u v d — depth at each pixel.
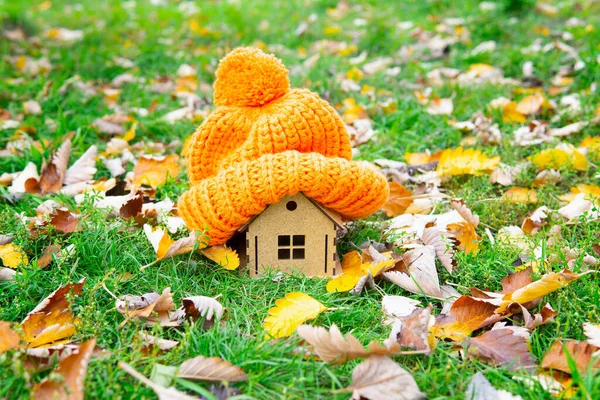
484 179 1.07
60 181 1.07
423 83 1.55
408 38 1.96
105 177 1.11
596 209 0.88
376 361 0.67
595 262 0.83
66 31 2.21
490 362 0.70
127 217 0.93
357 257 0.86
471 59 1.66
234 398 0.63
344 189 0.79
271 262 0.83
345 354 0.68
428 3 2.34
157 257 0.84
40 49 1.96
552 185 1.05
